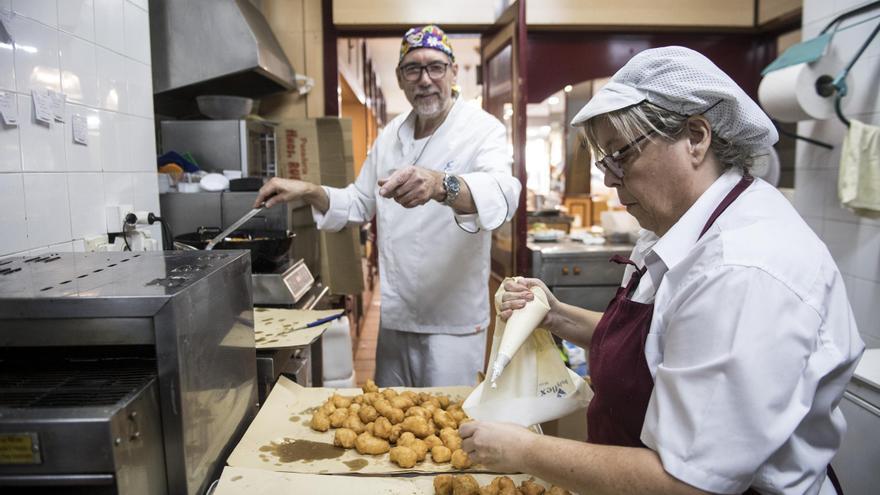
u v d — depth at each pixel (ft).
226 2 8.16
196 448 2.84
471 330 6.37
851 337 2.33
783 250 2.24
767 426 2.03
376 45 19.76
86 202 4.83
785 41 11.17
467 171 6.09
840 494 2.81
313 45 10.64
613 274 10.43
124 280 2.88
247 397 3.76
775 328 2.08
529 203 15.99
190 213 7.20
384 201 6.43
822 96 6.97
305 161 9.60
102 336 2.58
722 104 2.45
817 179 7.55
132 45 5.66
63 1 4.50
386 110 35.17
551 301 3.92
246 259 3.74
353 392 4.47
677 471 2.12
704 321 2.20
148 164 5.98
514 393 3.64
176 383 2.62
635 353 2.72
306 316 5.23
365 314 17.12
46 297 2.52
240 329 3.62
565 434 4.85
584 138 2.91
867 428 4.58
